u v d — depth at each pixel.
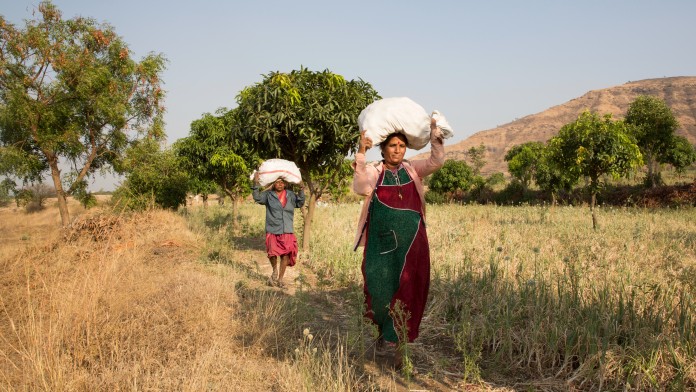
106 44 19.55
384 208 3.82
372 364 3.94
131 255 6.38
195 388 3.10
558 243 8.95
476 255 7.15
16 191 19.09
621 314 4.11
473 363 3.60
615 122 12.54
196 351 3.77
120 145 19.75
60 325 3.82
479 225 12.85
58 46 17.94
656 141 32.19
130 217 10.62
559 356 3.80
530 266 6.42
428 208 22.56
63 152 18.92
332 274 7.29
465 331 4.27
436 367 3.79
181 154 18.75
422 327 4.82
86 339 3.77
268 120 9.02
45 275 5.52
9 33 17.47
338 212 17.38
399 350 3.71
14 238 12.88
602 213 16.89
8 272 6.03
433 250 7.82
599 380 3.42
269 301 5.32
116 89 19.45
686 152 36.25
